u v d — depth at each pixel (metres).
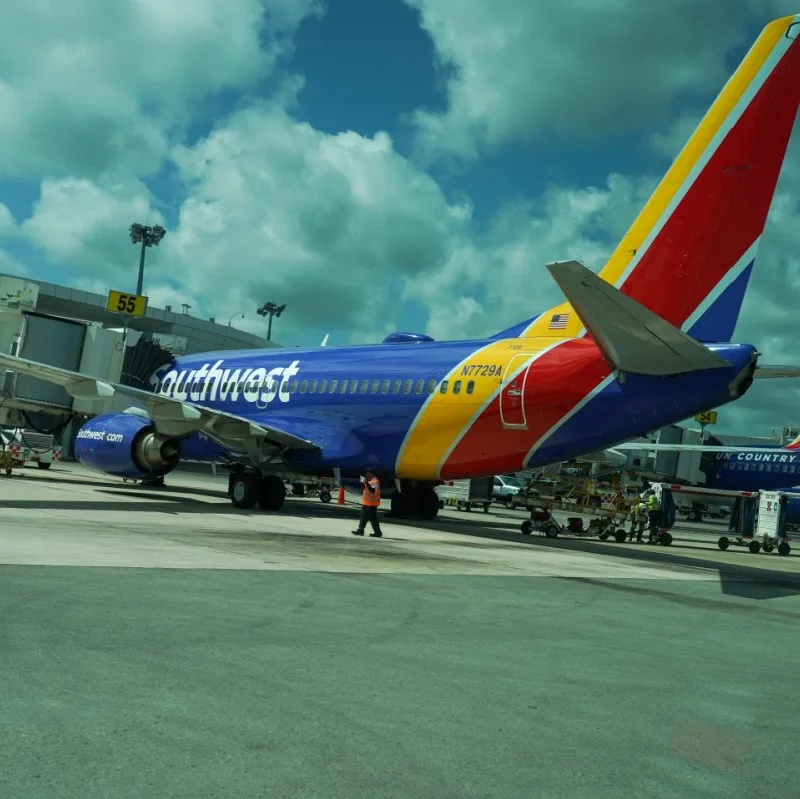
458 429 19.34
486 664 6.59
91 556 10.49
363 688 5.61
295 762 4.19
